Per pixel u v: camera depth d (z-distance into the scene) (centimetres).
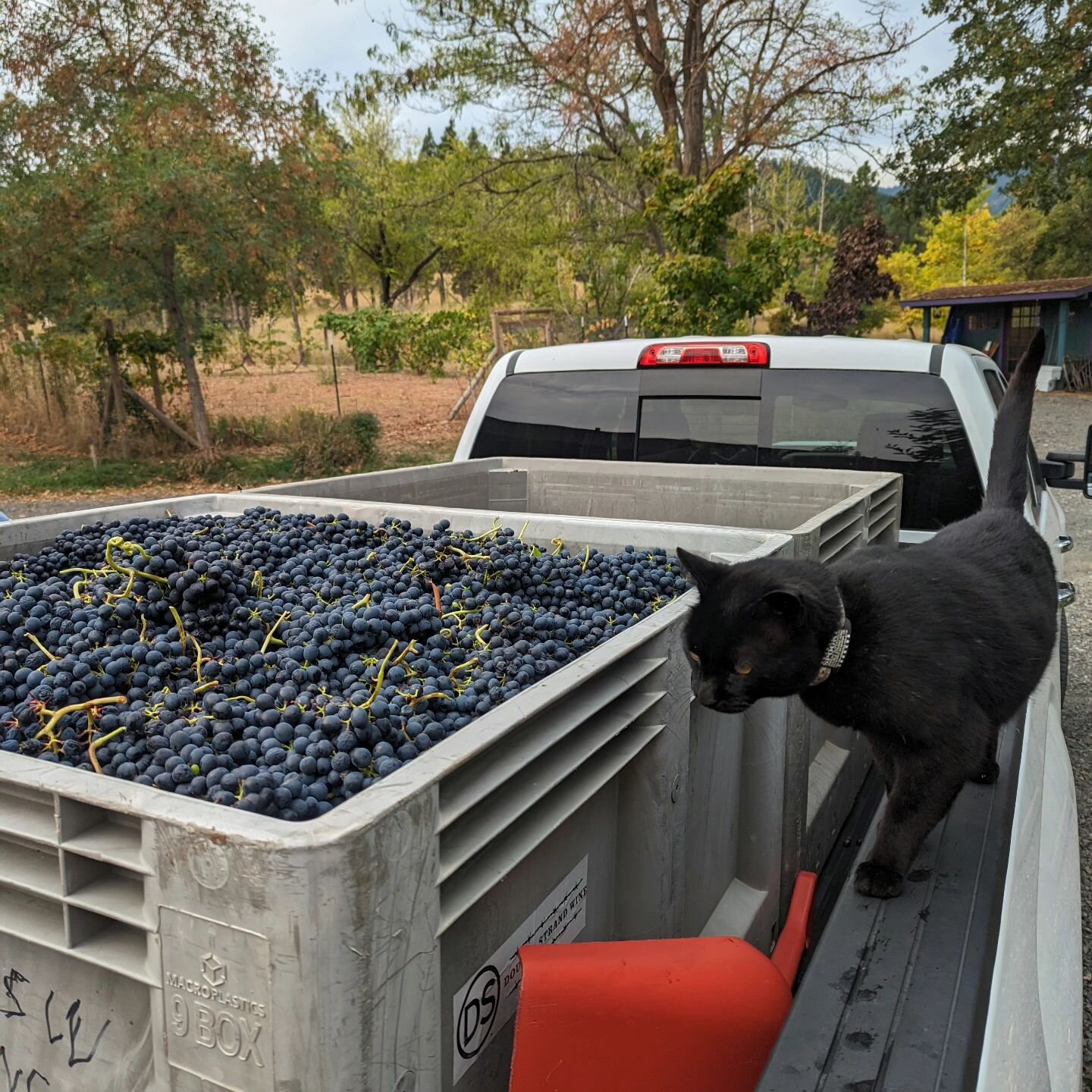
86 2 1529
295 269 1719
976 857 194
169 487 1526
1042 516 433
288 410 2183
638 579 249
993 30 2455
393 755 146
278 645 190
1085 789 496
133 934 110
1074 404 2533
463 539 266
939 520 416
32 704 154
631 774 175
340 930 95
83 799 105
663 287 1611
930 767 206
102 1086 119
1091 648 746
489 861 123
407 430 2058
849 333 2261
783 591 200
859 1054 132
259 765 139
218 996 100
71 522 299
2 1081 129
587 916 164
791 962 193
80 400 1792
